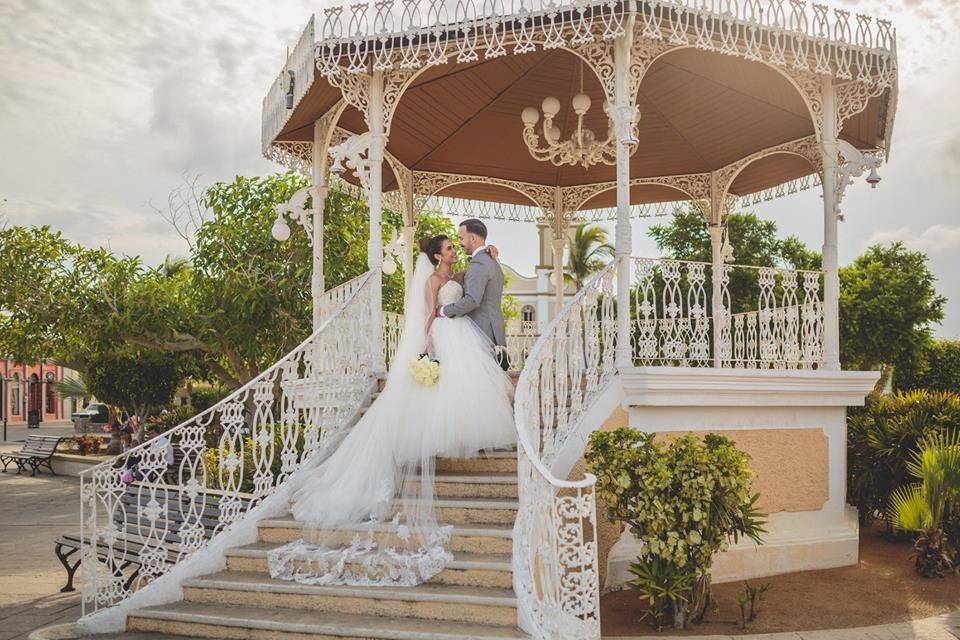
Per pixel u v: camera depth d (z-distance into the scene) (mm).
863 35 7395
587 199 12125
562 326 6387
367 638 4777
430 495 5824
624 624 5766
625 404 6828
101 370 19500
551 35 6816
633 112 6949
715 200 11492
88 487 5836
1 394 52000
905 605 6414
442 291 6473
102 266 15086
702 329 7594
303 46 7484
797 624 5852
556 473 6113
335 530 5715
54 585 7793
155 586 5574
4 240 14758
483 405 6121
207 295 14414
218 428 16797
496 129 10391
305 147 9805
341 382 7125
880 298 22562
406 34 6918
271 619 5082
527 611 4727
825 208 8102
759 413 7562
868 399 10688
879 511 9250
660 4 6500
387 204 12039
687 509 5590
